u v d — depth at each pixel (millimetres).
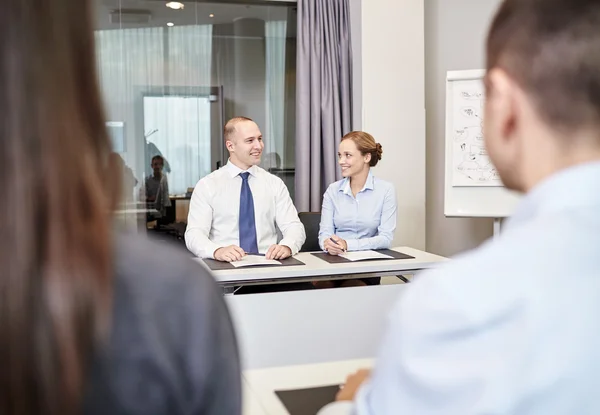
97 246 399
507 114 545
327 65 4398
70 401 392
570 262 458
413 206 4453
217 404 463
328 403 1038
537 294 448
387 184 3406
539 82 511
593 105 495
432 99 4660
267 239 3262
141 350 430
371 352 1332
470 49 4492
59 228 381
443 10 4555
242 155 3172
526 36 523
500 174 582
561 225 476
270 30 4551
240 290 2963
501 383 431
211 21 4434
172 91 4410
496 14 570
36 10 390
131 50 4305
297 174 4449
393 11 4312
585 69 492
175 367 442
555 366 428
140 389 433
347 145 3312
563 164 513
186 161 4469
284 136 4648
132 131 4348
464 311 458
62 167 386
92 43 430
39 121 382
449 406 449
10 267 367
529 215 517
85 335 396
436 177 4680
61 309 380
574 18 501
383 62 4324
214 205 3178
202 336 451
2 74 377
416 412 471
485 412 428
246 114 4570
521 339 439
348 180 3439
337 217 3416
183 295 451
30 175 375
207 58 4461
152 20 4324
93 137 421
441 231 4699
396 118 4379
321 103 4414
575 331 435
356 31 4367
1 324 366
